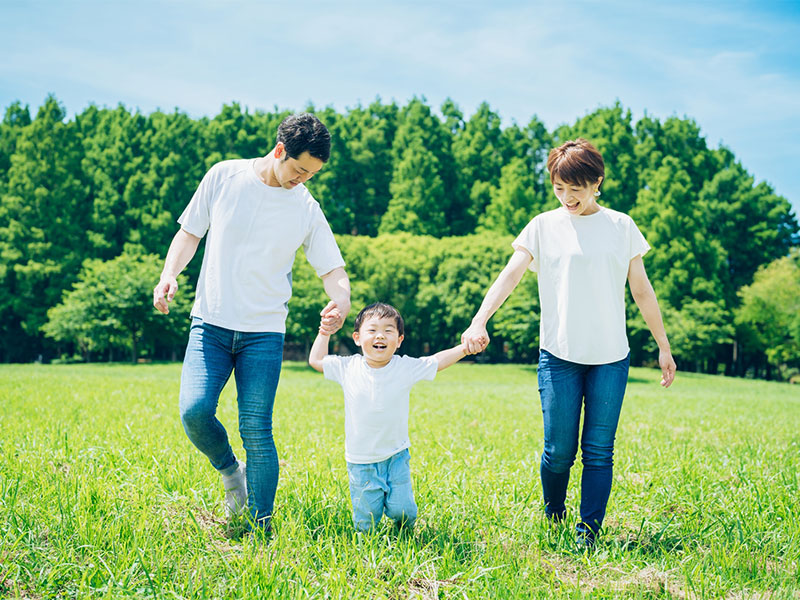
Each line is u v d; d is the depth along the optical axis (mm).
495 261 51062
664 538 3809
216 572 2984
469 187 79750
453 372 39188
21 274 50594
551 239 3877
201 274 3740
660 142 73000
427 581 3000
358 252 50562
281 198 3676
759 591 3025
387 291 49969
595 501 3717
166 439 6359
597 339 3748
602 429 3746
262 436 3611
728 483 5094
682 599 2912
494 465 5773
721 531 3840
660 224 53500
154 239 56531
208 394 3561
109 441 6188
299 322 41938
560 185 3758
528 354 52781
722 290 55188
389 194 80188
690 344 48250
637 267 3920
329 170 73625
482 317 3812
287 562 3037
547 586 2951
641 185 66625
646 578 3146
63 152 56469
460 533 3650
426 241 56062
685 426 10711
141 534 3217
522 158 81562
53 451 5359
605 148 69062
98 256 55344
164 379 20000
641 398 19688
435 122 83875
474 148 82500
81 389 13461
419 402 14117
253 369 3621
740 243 64500
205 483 4422
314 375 35000
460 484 4676
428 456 6047
